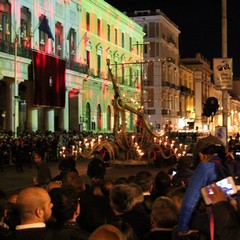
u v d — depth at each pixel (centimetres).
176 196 620
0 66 3884
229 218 418
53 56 4603
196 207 484
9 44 3981
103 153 3059
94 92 5812
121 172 2880
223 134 1969
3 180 2556
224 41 2138
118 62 6650
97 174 966
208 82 12356
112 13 6381
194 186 468
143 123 3062
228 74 1973
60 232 528
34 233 488
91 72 5697
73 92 5275
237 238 407
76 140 4078
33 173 2950
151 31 8556
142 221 613
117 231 381
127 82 6956
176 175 861
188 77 10900
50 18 4728
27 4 4341
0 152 2952
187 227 468
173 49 9638
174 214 538
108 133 5734
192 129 8556
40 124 4756
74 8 5281
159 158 3097
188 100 10756
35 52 4291
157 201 549
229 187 432
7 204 641
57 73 4675
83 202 704
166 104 8900
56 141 3775
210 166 471
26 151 3216
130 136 3103
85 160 4031
